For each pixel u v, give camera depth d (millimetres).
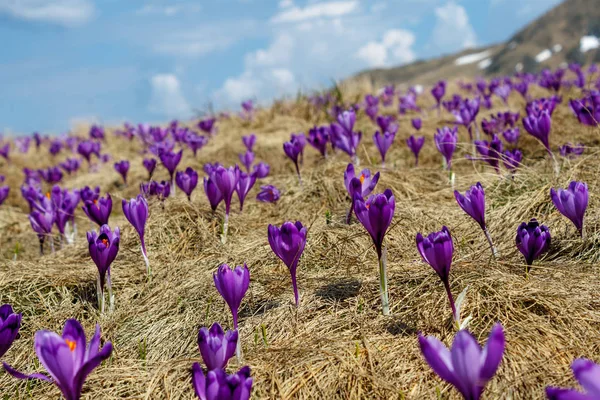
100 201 3584
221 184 3666
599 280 2680
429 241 2166
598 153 4090
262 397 2203
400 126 7504
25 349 2895
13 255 4918
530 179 3930
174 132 7262
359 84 12008
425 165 5762
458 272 2816
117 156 9375
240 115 10438
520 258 3006
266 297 2992
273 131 8797
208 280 3238
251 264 3389
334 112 8422
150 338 2855
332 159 5246
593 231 3066
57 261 3939
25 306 3299
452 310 2389
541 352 2197
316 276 3141
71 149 10633
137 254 3836
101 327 2992
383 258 2578
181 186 4168
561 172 3902
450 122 7223
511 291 2598
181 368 2410
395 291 2807
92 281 3461
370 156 6070
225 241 3803
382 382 2166
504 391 2018
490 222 3488
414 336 2439
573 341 2250
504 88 7883
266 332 2680
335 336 2514
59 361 1664
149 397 2291
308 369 2293
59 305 3291
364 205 2451
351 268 3182
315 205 4309
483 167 5047
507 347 2229
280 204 4477
